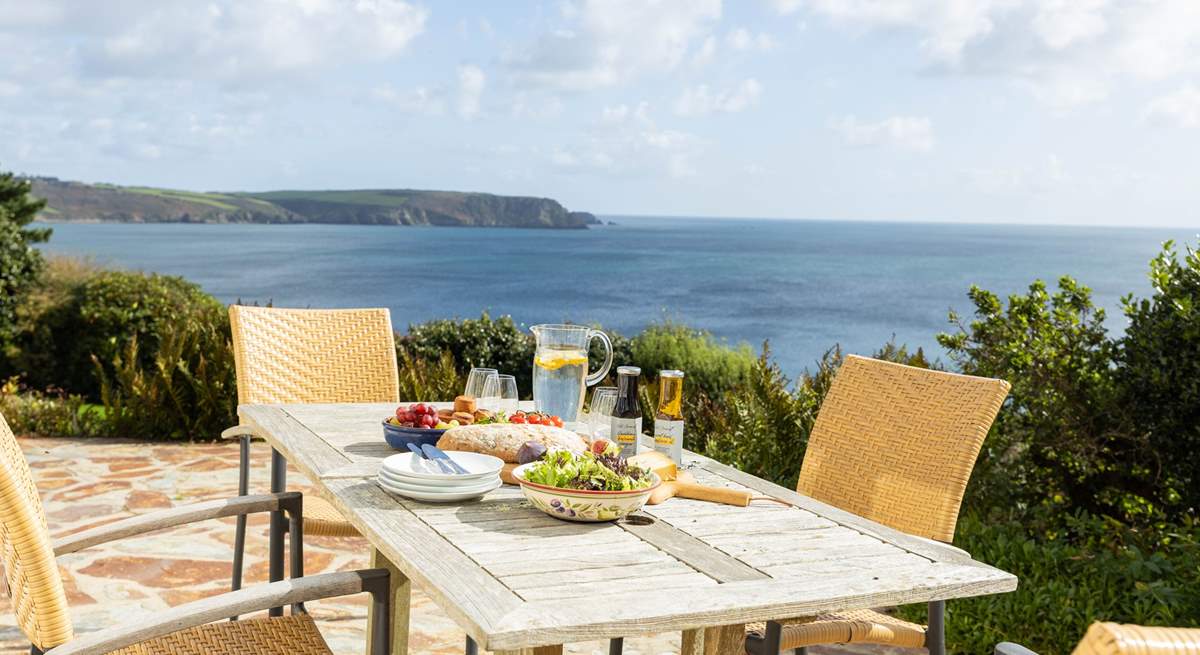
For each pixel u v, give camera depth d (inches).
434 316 1801.2
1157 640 30.0
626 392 92.0
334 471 84.3
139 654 75.7
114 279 445.1
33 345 443.2
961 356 196.7
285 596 66.5
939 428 101.7
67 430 280.5
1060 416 175.8
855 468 108.1
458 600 54.3
